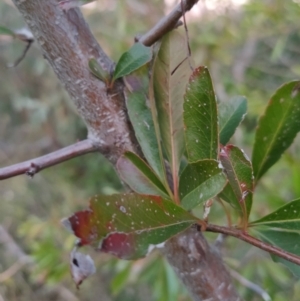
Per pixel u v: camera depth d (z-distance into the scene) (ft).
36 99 5.50
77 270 0.82
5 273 2.91
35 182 5.48
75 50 0.90
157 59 0.84
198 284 0.91
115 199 0.74
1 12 5.20
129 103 0.87
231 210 1.76
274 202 1.79
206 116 0.76
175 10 0.85
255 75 3.83
